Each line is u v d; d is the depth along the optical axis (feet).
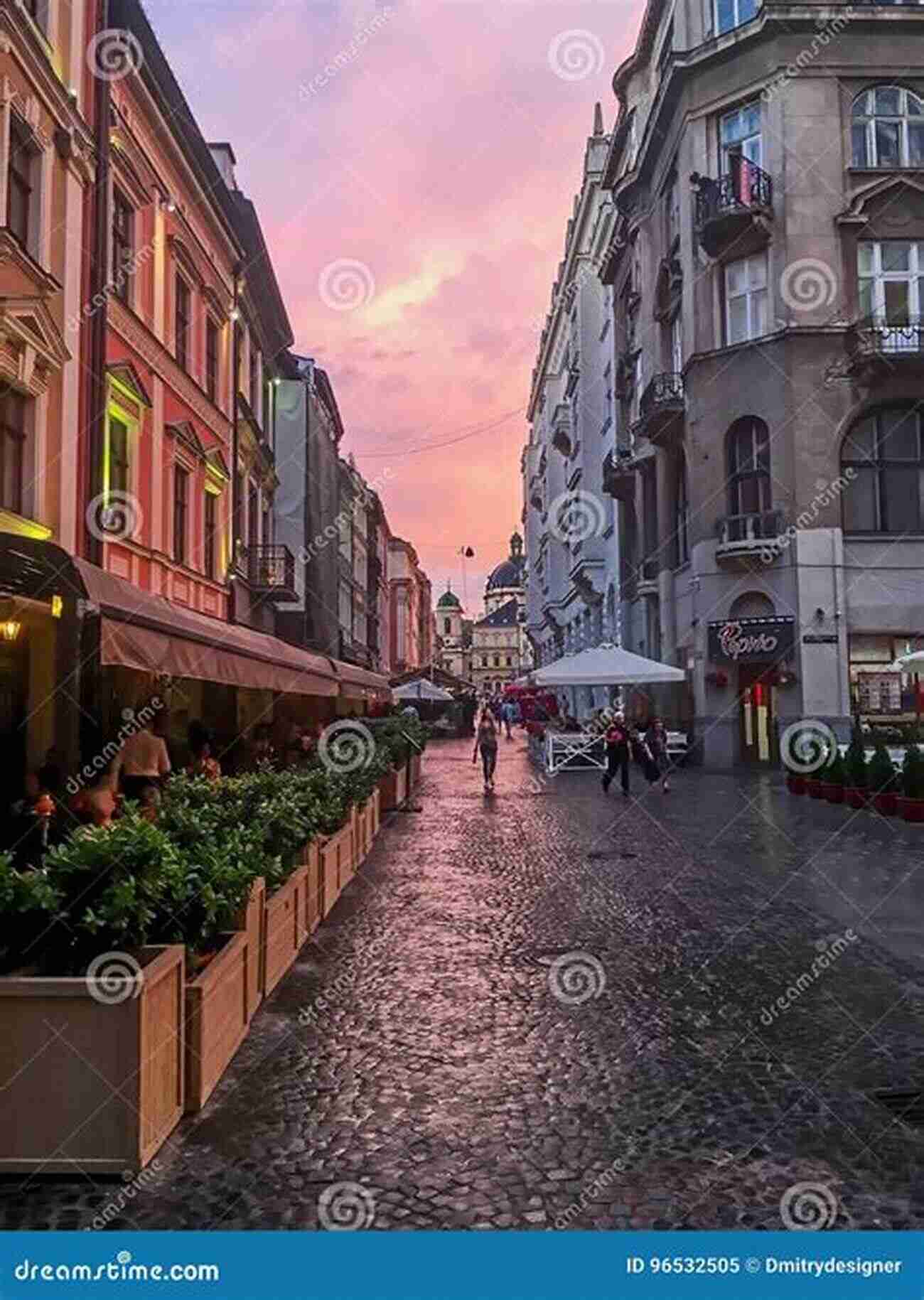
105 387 47.14
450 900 32.24
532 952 25.45
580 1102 15.98
